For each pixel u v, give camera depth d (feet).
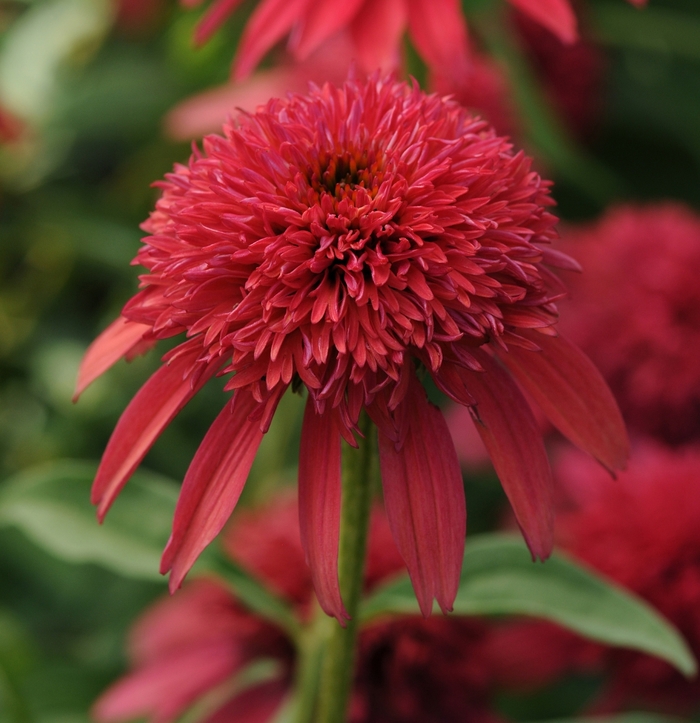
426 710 1.44
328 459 1.14
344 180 1.18
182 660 1.51
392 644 1.43
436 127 1.18
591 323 1.69
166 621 1.54
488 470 1.76
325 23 1.45
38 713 1.57
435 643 1.43
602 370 1.67
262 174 1.17
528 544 1.15
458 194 1.15
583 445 1.18
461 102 1.86
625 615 1.25
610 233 1.78
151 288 1.19
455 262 1.14
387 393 1.14
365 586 1.43
